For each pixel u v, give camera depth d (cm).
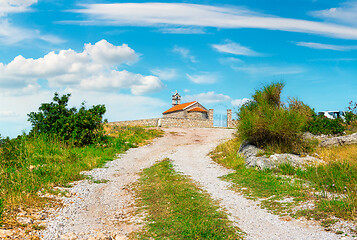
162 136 2961
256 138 1572
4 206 685
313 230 625
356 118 2147
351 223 626
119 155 1922
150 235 613
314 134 1964
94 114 2233
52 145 1780
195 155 1961
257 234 626
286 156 1333
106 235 604
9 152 1354
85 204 880
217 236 601
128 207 863
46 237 571
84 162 1526
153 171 1449
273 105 1664
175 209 797
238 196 975
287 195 898
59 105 2200
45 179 1065
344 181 946
